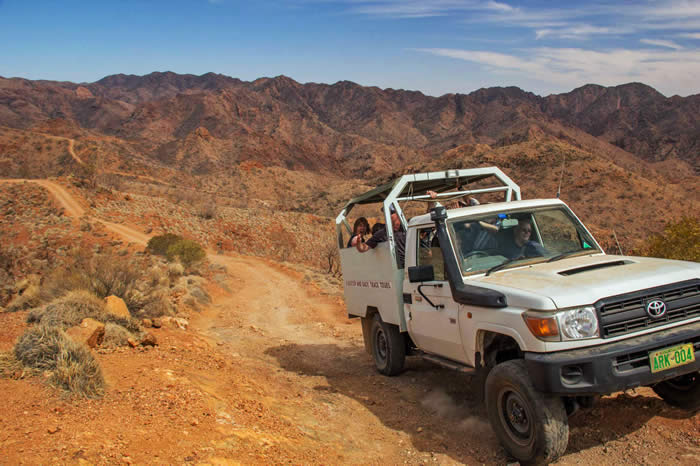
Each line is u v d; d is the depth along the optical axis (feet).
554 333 13.78
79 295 28.22
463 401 20.75
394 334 24.73
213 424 15.69
